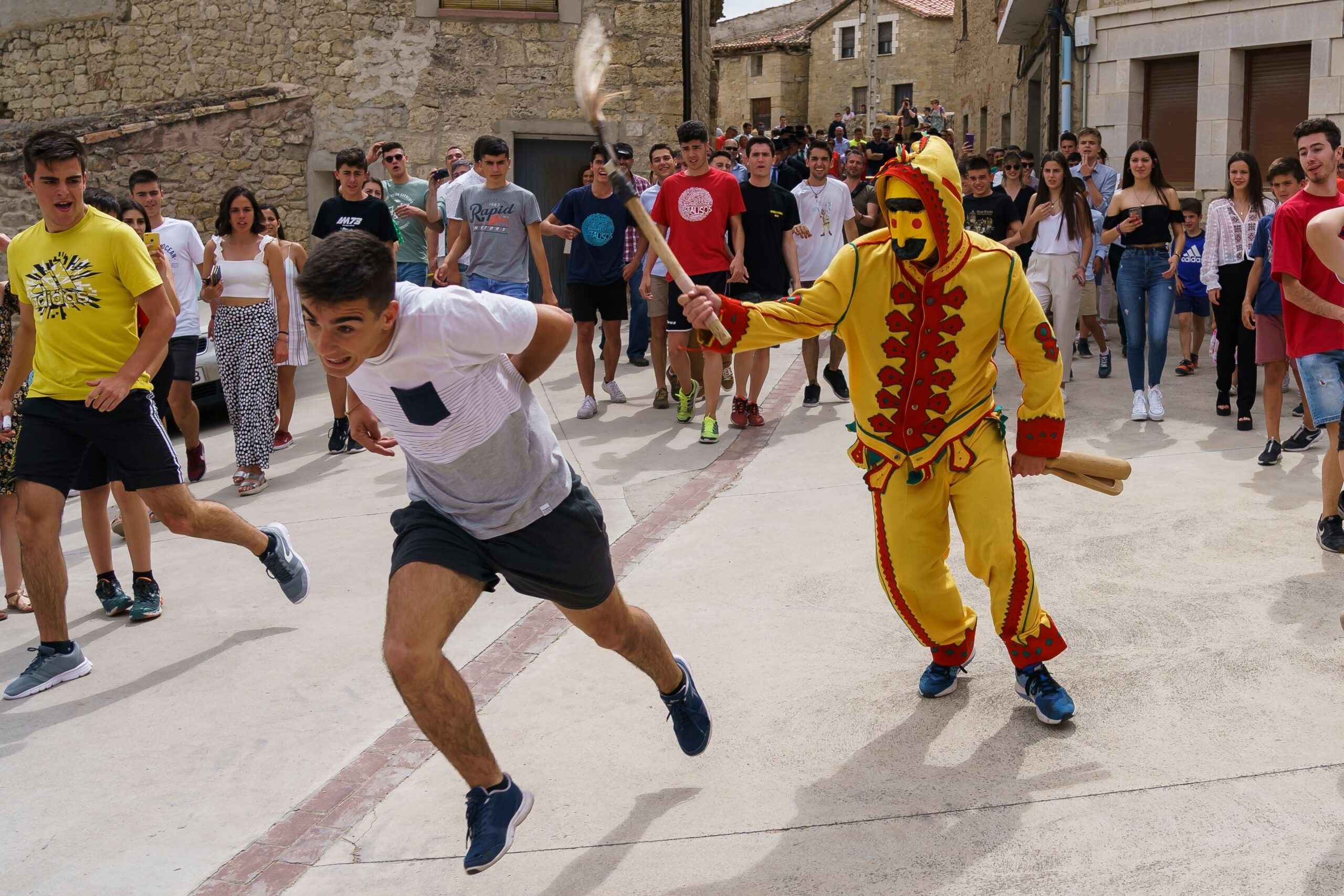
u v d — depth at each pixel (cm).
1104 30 1326
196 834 365
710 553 579
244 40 1497
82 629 548
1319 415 531
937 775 362
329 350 291
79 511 786
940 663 412
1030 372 375
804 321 359
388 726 430
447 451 311
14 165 1385
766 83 4881
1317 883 296
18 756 423
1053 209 862
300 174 1475
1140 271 791
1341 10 1131
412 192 1090
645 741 398
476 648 483
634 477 729
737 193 832
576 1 1466
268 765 406
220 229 780
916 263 358
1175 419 795
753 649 465
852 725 397
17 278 494
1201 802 336
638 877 322
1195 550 536
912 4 4538
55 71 1590
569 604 337
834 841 331
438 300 299
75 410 484
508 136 1483
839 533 593
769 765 376
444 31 1463
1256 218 770
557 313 325
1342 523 525
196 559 646
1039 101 1958
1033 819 334
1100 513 594
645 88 1488
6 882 345
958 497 382
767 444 799
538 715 421
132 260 484
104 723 446
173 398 802
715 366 798
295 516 712
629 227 1083
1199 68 1253
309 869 342
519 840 345
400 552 316
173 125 1423
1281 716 382
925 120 3225
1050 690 386
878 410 381
